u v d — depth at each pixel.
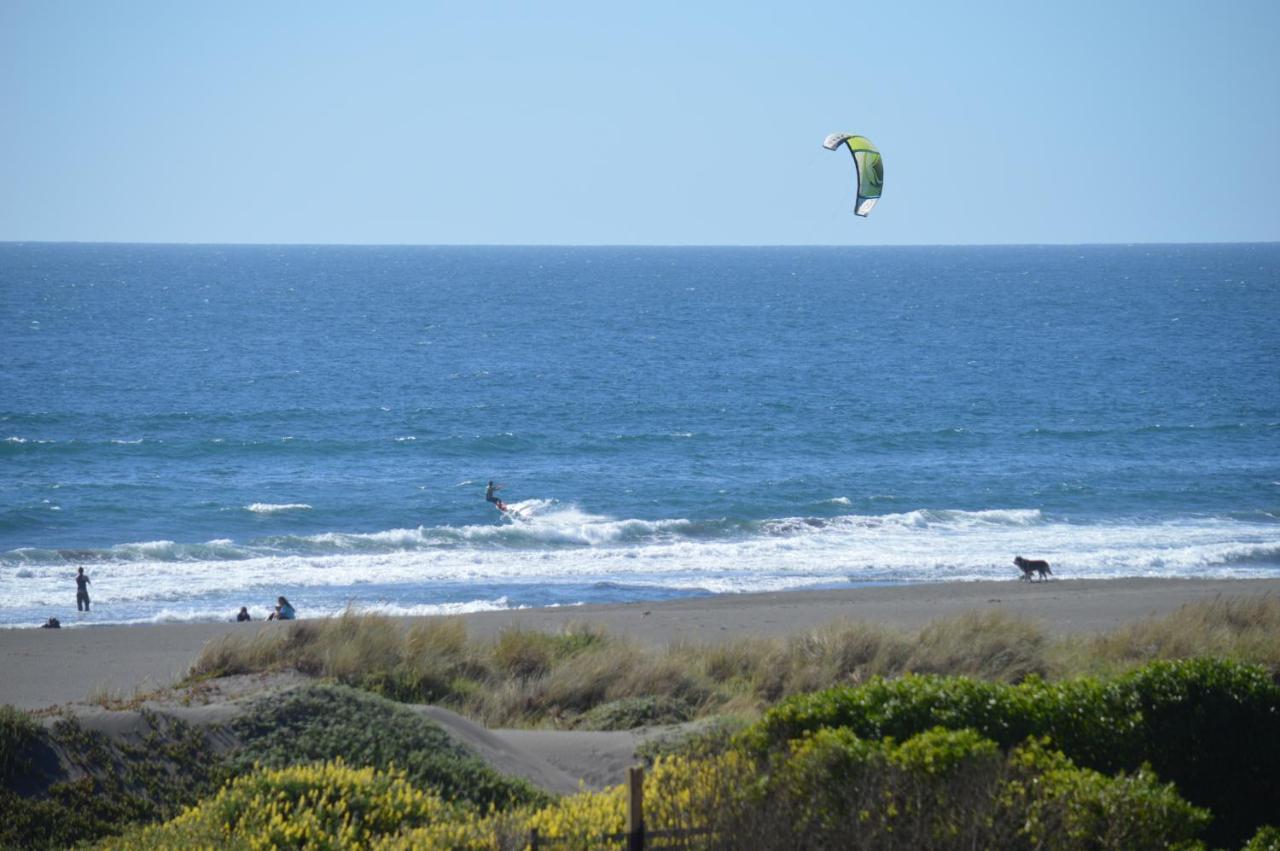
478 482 171.25
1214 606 79.31
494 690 59.06
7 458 182.00
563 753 44.41
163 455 187.75
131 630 90.81
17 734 36.47
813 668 61.12
